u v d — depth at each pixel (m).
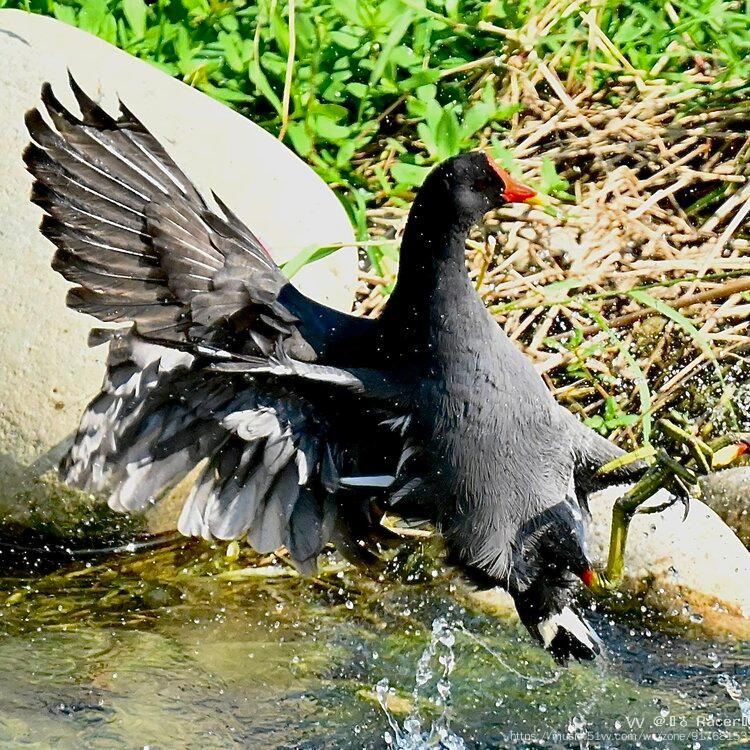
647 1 13.06
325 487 8.09
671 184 11.88
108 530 9.65
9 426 9.47
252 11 12.23
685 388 10.62
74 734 7.78
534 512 8.07
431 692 8.46
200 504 8.04
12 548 9.70
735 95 12.38
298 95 11.84
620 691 8.45
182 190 7.98
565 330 11.00
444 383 7.91
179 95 10.77
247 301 7.82
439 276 7.91
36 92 10.31
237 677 8.45
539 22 12.51
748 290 10.94
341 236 10.61
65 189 7.71
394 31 11.63
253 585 9.41
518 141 12.20
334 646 8.83
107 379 7.84
